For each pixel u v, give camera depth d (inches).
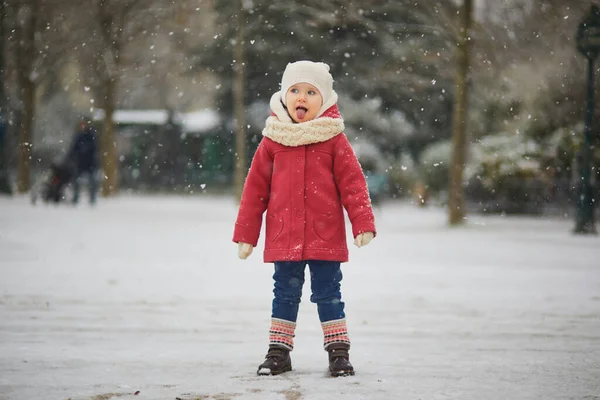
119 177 2568.9
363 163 1868.8
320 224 250.1
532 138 1318.9
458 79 1011.3
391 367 254.7
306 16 1804.9
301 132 252.7
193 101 2741.1
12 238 717.3
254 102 2116.1
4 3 1493.6
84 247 653.3
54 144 2576.3
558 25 979.3
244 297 410.3
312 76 258.5
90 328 324.5
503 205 1309.1
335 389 221.1
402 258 618.2
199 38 1894.7
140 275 491.8
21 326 326.3
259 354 275.4
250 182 259.1
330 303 249.4
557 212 1289.4
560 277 506.9
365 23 1085.8
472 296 423.2
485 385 228.4
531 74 1139.3
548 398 213.3
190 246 679.1
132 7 1583.4
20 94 1704.0
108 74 1743.4
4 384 227.8
